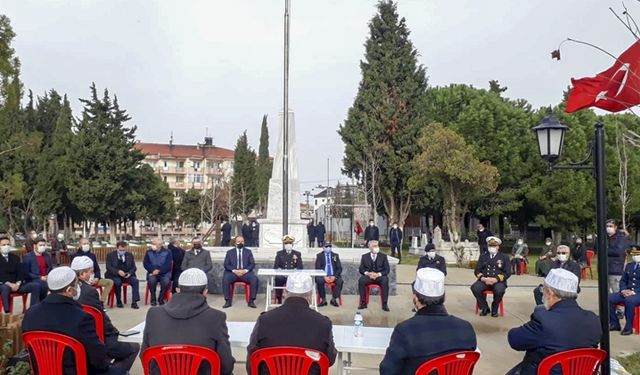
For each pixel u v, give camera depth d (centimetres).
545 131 638
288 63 1492
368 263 1144
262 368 385
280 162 1540
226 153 8975
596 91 605
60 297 425
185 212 5819
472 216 3847
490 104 3412
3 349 547
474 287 1071
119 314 1062
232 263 1161
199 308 408
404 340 368
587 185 3172
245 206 5841
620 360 709
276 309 409
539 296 1005
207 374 390
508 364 696
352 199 3981
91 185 3638
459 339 369
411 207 3719
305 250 1455
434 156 2680
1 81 1994
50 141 4653
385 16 3588
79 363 413
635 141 700
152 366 391
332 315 1065
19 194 3300
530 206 3619
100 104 3778
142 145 8569
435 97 3809
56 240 1950
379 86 3516
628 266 919
